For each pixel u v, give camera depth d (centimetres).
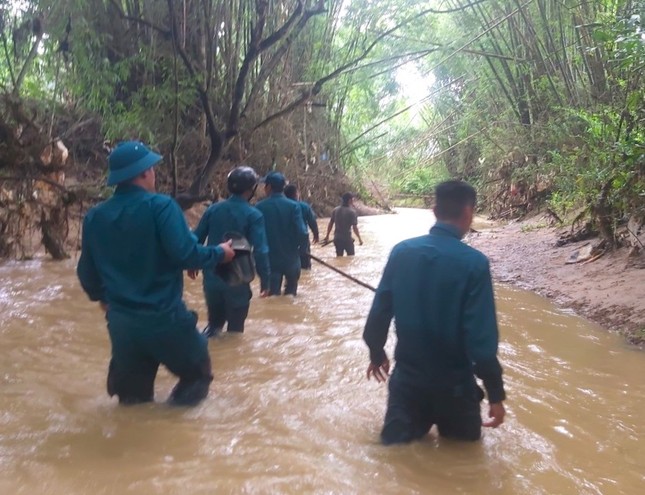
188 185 1628
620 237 952
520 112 1997
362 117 2692
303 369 553
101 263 434
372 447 391
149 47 1284
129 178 431
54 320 714
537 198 1916
